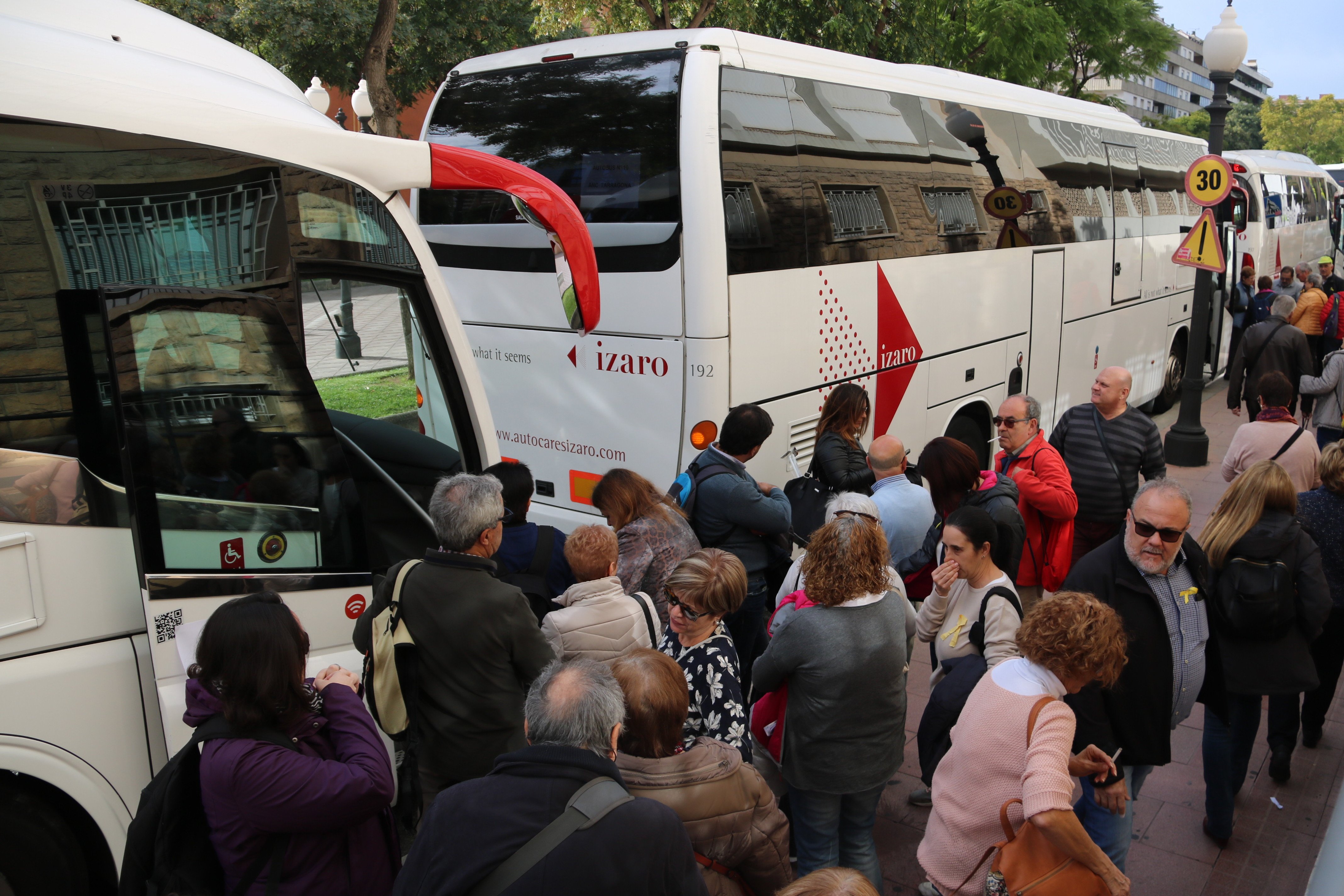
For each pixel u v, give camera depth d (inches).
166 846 86.6
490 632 112.2
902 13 686.5
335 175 124.4
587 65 209.5
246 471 115.0
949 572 138.2
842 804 133.4
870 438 249.9
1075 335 372.2
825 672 121.6
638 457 213.0
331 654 124.0
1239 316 616.4
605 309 211.5
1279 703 175.3
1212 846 158.9
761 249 207.5
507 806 75.9
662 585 157.0
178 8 828.6
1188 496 129.0
